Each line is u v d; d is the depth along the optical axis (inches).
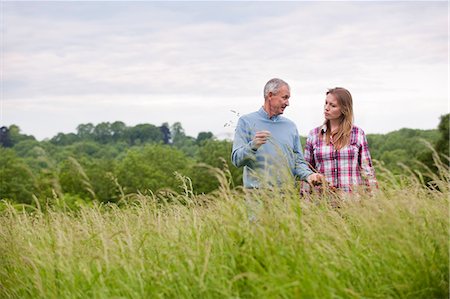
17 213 346.6
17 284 269.7
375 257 223.3
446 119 2581.2
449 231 226.1
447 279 209.0
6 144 5068.9
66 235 286.7
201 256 226.1
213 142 2888.8
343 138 331.9
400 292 202.5
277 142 324.5
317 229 244.1
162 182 3587.6
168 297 222.1
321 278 205.5
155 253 251.8
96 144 6471.5
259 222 231.6
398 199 241.3
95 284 239.3
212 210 261.9
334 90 332.2
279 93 323.3
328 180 334.6
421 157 2246.6
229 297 202.7
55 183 295.7
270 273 203.9
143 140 7057.1
